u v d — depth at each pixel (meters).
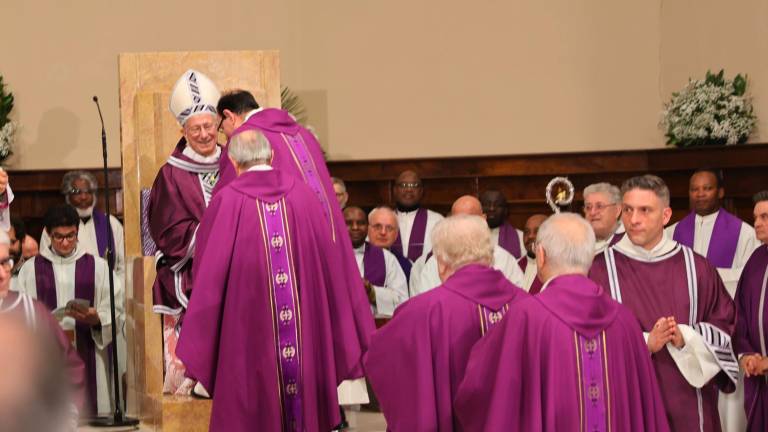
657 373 6.33
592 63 13.99
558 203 9.46
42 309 5.25
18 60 13.96
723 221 10.76
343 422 9.19
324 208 7.11
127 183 9.09
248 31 14.21
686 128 12.39
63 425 1.36
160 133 8.88
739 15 12.31
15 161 13.87
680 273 6.52
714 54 12.73
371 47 14.27
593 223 7.84
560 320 4.87
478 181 13.98
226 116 7.66
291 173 7.03
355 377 6.61
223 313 6.32
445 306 5.37
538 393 4.79
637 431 4.98
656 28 13.83
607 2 13.96
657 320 6.43
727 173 12.15
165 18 14.12
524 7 14.09
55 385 1.36
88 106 13.98
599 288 5.05
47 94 13.96
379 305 10.42
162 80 9.12
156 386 8.37
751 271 7.66
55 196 13.70
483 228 5.62
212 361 6.29
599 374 4.87
